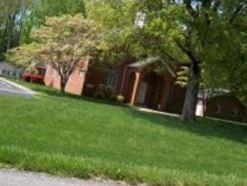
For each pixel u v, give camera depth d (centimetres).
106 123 2536
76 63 4747
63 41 4694
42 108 2594
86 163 1091
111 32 3434
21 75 6166
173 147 2228
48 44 4647
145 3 3125
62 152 1711
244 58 3141
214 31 3022
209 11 3056
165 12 2962
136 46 3372
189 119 3369
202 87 4975
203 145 2402
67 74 4725
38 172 1013
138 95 5184
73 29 4728
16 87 4441
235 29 3148
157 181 1055
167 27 2956
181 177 1101
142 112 3391
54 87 5631
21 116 2311
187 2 3114
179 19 2964
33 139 1881
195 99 3394
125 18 3300
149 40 3331
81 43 4653
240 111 5916
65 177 1007
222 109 5850
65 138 2020
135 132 2441
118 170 1076
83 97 4781
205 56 3027
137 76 5166
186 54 3297
